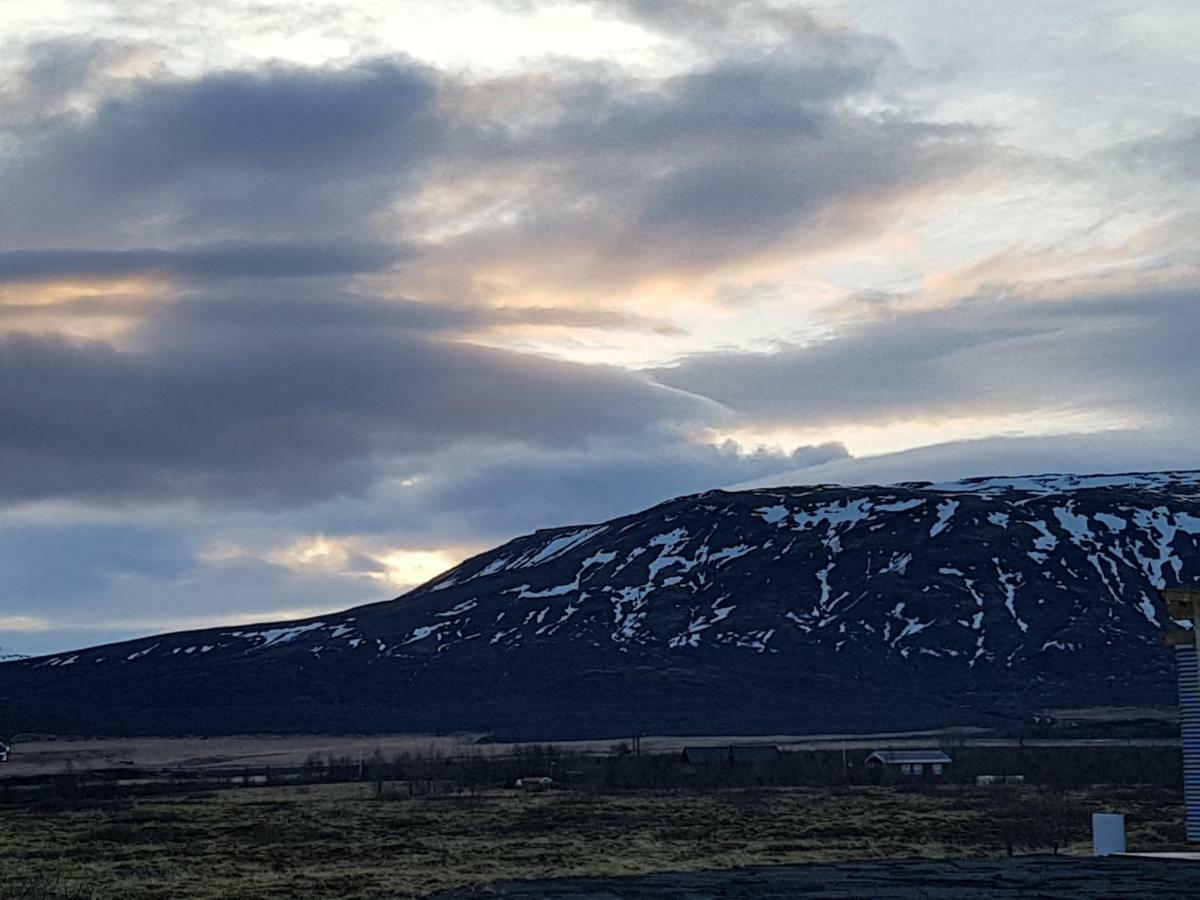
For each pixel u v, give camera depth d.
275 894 56.50
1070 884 42.78
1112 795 117.88
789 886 46.38
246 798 130.62
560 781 151.38
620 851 75.00
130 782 162.88
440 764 172.62
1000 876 45.97
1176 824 84.94
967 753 177.88
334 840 86.50
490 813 108.12
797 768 158.38
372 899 53.75
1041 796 110.75
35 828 97.62
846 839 79.75
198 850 80.38
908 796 123.25
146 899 55.28
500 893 48.00
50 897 54.69
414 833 91.00
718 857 69.44
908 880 46.50
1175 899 38.88
